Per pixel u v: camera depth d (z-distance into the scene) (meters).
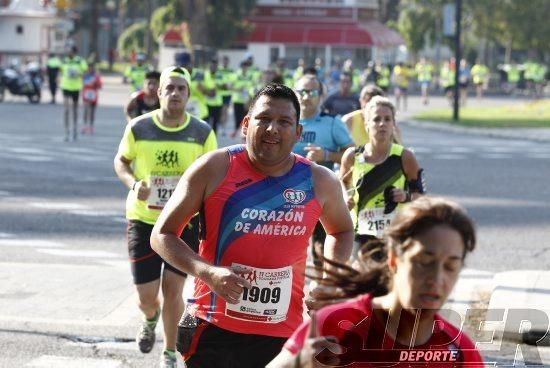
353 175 10.38
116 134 35.00
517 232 17.00
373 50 92.00
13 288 12.55
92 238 16.09
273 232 6.21
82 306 11.71
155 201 9.47
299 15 91.75
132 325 10.98
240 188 6.21
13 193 20.73
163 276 9.16
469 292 10.53
